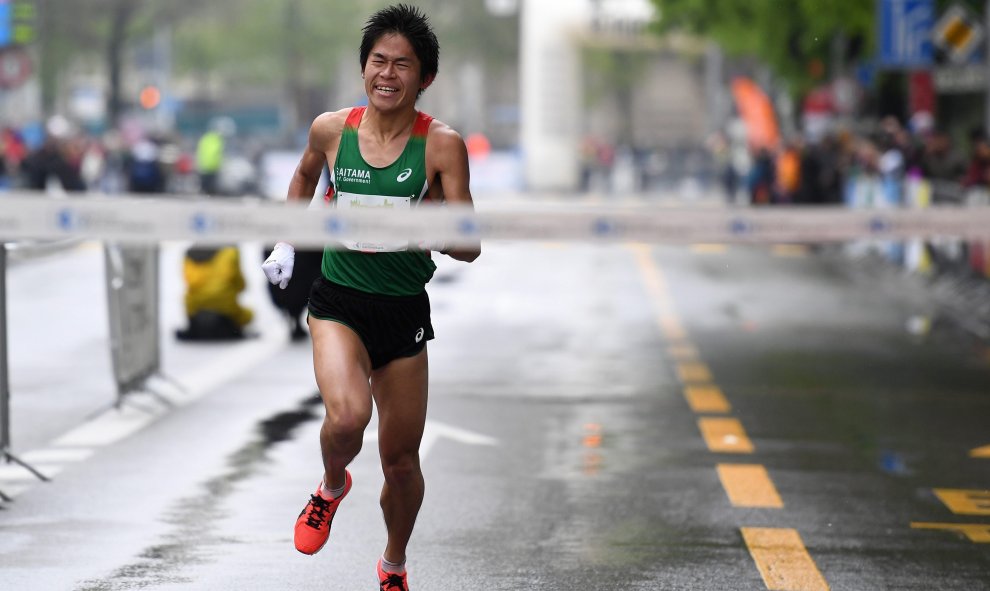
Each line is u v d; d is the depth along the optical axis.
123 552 25.88
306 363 50.12
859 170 104.50
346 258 20.97
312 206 21.95
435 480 31.81
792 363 51.28
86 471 32.62
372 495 30.22
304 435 36.88
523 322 62.75
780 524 28.17
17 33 118.81
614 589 23.80
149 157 129.25
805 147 112.25
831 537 27.23
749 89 143.12
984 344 56.84
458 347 54.50
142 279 42.62
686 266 93.50
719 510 29.28
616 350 54.09
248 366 49.34
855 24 102.69
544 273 87.25
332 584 23.98
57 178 124.81
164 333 58.56
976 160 74.88
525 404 41.97
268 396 43.03
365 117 21.22
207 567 24.94
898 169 91.31
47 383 46.00
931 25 88.62
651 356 52.56
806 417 40.44
